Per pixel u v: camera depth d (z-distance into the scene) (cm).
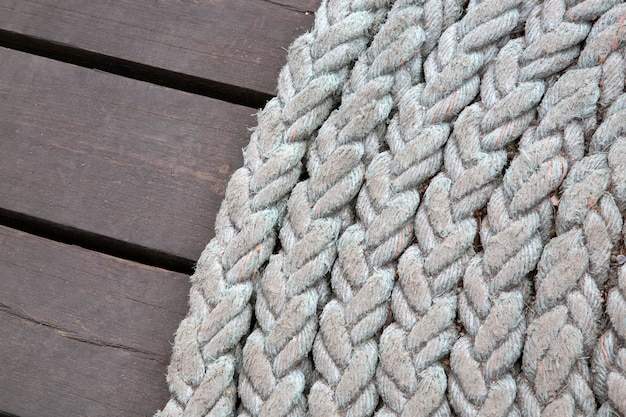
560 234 123
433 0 130
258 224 128
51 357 131
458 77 128
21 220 136
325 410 124
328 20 132
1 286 133
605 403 120
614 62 125
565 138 125
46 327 131
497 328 122
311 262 126
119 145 136
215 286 127
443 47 129
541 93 126
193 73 137
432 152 127
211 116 136
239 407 126
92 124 137
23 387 130
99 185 135
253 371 125
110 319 131
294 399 124
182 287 132
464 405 122
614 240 122
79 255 133
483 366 122
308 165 130
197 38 138
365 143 129
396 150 128
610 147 124
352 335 125
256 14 138
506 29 128
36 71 139
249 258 127
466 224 125
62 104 138
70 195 135
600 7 126
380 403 125
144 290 132
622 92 125
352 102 129
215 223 130
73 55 140
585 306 121
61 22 140
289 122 130
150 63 138
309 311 125
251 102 138
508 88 127
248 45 137
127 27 139
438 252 125
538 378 121
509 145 127
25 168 136
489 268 124
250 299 128
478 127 127
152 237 133
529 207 124
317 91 129
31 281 133
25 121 138
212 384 125
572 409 120
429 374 123
